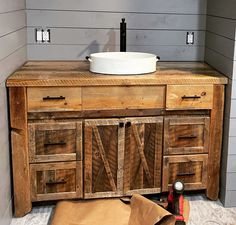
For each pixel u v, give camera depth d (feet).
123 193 8.30
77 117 7.86
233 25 7.80
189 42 10.14
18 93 7.46
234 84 7.91
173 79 7.84
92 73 8.17
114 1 9.68
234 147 8.22
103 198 8.38
